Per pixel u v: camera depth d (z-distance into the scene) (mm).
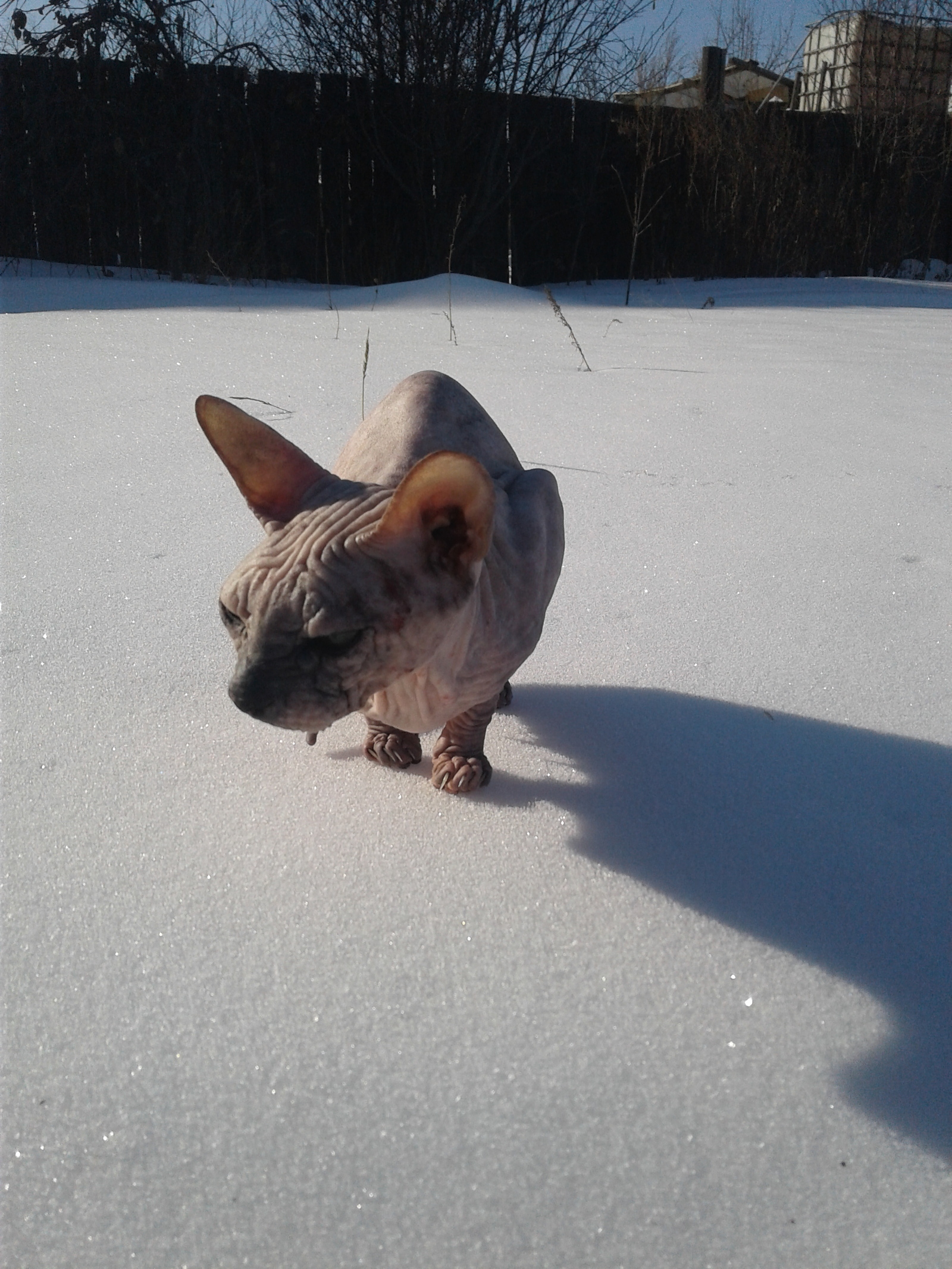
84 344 1639
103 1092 426
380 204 3662
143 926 511
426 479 481
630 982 491
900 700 725
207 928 512
